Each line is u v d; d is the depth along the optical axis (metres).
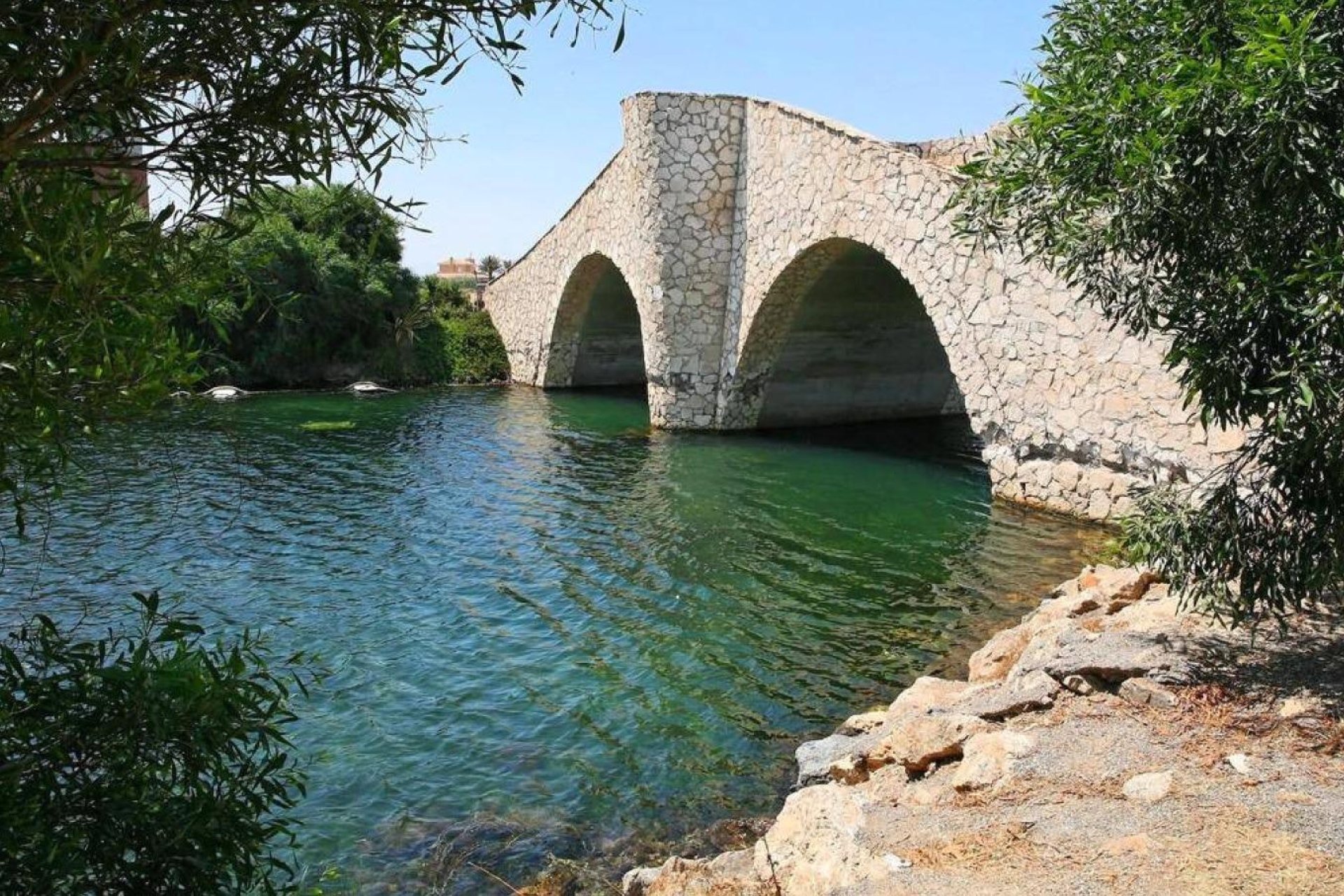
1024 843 4.20
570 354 34.47
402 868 5.75
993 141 6.07
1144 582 7.58
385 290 33.72
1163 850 3.96
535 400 31.25
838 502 15.80
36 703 2.41
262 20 2.05
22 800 2.32
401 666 8.96
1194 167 4.75
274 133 2.18
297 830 6.18
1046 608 7.97
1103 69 5.29
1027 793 4.66
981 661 7.75
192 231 2.26
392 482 17.70
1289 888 3.63
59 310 1.88
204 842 2.54
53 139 2.21
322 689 8.42
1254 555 5.45
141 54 1.94
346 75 2.16
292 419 25.91
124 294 1.97
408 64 2.23
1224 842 3.98
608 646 9.45
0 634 9.27
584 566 12.24
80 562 12.01
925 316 23.02
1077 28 5.61
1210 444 11.61
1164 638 6.21
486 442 22.23
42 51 1.85
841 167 17.86
